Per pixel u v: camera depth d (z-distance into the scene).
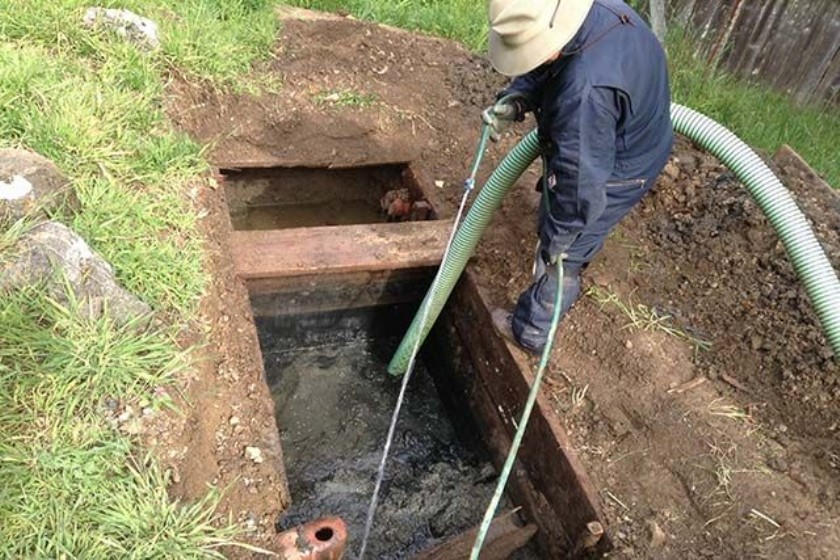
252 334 2.88
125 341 2.49
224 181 3.83
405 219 3.87
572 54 2.21
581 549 2.56
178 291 2.79
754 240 3.45
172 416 2.43
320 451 3.36
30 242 2.46
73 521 2.11
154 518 2.17
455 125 4.14
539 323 2.92
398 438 3.49
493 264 3.38
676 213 3.66
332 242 3.36
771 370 2.99
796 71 6.67
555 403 2.86
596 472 2.66
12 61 3.23
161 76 3.70
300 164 3.81
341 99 4.05
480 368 3.28
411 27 4.88
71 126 3.09
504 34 2.15
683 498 2.61
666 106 2.51
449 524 3.15
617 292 3.26
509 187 2.91
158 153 3.22
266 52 4.14
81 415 2.32
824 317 2.78
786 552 2.45
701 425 2.79
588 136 2.22
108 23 3.68
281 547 2.25
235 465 2.47
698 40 6.39
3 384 2.29
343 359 3.70
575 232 2.42
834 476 2.67
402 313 3.68
